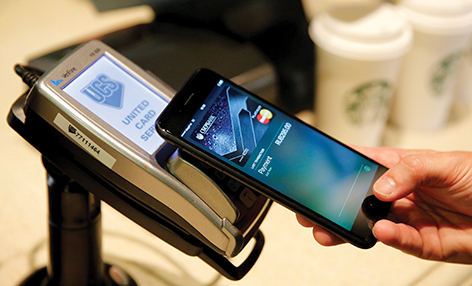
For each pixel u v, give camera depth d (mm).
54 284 385
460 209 394
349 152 346
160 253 476
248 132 321
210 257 312
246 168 304
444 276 411
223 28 643
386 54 527
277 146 324
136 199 286
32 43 698
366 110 580
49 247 364
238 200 304
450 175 346
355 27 535
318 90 598
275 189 303
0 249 457
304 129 341
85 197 326
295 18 626
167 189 277
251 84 567
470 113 712
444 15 565
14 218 490
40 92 275
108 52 323
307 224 382
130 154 273
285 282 459
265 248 492
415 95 633
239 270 320
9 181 529
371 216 324
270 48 630
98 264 382
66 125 275
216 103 319
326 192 321
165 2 635
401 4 592
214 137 301
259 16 620
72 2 798
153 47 592
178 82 546
